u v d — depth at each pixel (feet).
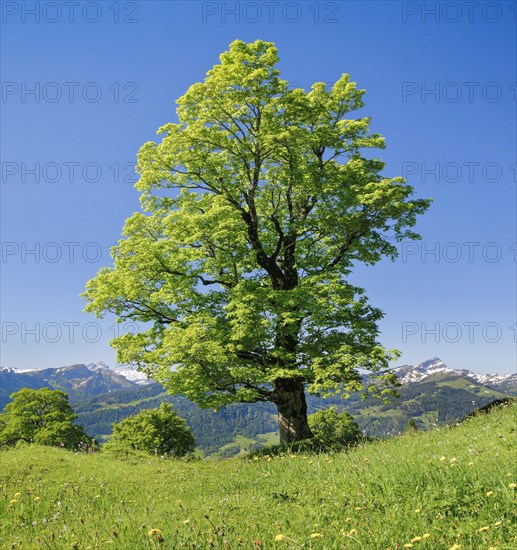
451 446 37.93
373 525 19.98
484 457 30.12
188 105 74.84
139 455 59.06
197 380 65.67
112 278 75.87
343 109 83.25
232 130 77.66
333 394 64.75
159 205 82.12
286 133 68.59
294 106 71.46
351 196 74.28
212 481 38.37
